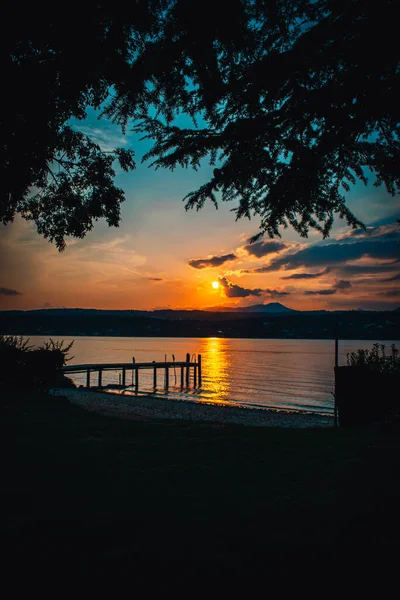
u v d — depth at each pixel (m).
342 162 5.62
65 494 4.64
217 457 6.52
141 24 4.84
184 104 5.61
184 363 45.50
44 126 5.67
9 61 4.97
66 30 4.72
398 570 3.04
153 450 6.91
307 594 2.78
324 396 38.03
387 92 4.73
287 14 4.97
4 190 6.27
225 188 5.75
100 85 5.53
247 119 5.24
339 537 3.57
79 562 3.16
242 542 3.50
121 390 39.47
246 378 55.28
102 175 7.09
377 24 4.42
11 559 3.19
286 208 5.72
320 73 5.29
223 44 4.88
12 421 8.95
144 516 4.05
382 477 5.12
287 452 6.86
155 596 2.75
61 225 7.52
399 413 10.05
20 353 13.91
